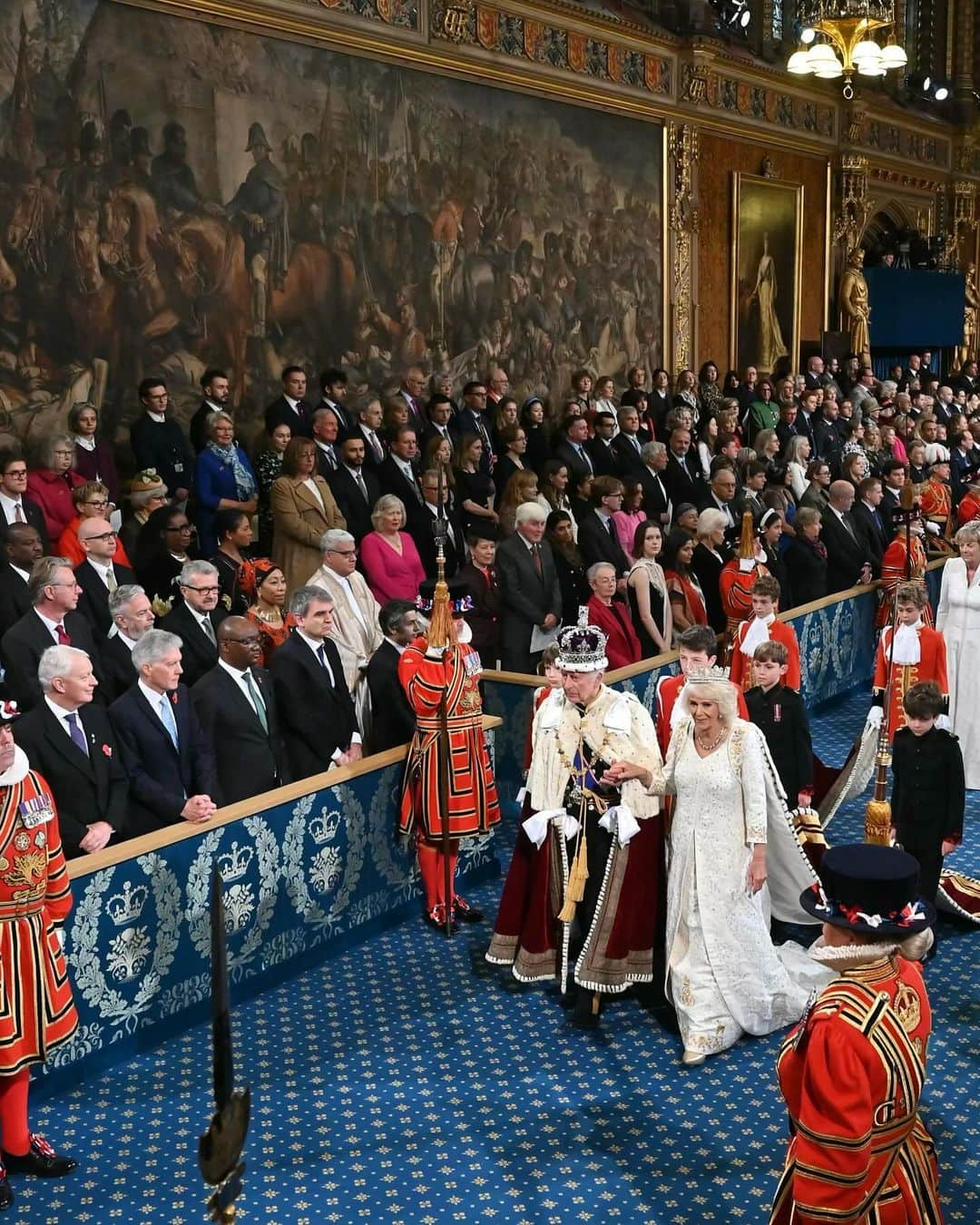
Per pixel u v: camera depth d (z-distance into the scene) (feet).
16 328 34.91
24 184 34.76
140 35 37.32
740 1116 18.01
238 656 22.40
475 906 24.97
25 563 25.89
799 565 39.96
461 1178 16.65
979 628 32.09
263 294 41.78
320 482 35.04
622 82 57.72
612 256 57.98
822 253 75.92
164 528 29.04
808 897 12.02
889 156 81.71
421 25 46.78
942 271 85.71
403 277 46.96
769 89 69.10
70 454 32.07
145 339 38.24
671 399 57.47
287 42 41.81
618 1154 17.15
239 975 21.20
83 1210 16.08
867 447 60.13
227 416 36.40
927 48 88.22
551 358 54.65
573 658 20.45
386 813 23.85
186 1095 18.56
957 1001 21.40
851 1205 11.14
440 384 48.26
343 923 23.09
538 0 51.88
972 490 51.39
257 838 21.20
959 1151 17.11
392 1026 20.53
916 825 22.89
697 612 35.29
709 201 64.95
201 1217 15.92
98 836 19.42
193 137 39.11
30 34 34.58
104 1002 19.06
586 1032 20.36
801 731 24.32
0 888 16.10
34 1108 18.21
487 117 50.24
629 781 20.25
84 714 20.07
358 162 44.75
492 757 24.79
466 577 32.73
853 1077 11.06
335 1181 16.58
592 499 41.16
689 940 19.79
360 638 27.32
